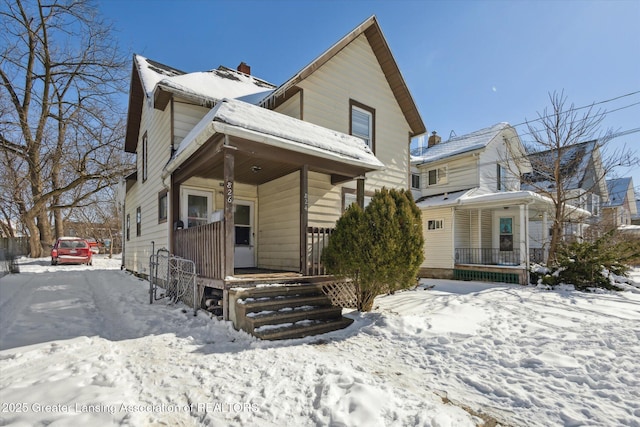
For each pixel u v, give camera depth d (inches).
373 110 396.8
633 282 358.3
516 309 258.1
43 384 116.4
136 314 230.8
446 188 601.3
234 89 377.1
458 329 198.5
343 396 109.1
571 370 138.8
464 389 123.9
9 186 743.1
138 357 148.7
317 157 251.4
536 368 142.8
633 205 1136.2
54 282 398.9
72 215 1282.0
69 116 712.4
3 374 126.6
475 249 540.4
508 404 113.0
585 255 374.3
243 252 338.0
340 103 364.2
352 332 195.0
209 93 327.3
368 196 374.3
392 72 409.1
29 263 709.3
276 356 150.3
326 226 321.7
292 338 180.4
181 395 113.0
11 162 737.0
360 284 233.5
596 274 362.9
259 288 205.2
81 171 714.2
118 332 191.3
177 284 270.2
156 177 366.6
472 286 407.8
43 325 201.9
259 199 349.1
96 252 1263.5
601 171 618.8
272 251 325.1
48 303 271.4
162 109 347.9
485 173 569.9
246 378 126.6
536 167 579.5
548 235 588.7
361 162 267.6
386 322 204.7
